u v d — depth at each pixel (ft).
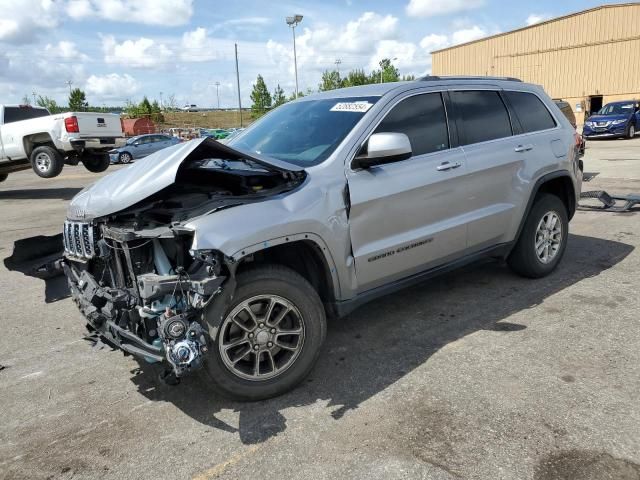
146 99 241.96
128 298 9.90
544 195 16.49
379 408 10.15
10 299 17.75
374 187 11.82
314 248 10.92
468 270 18.06
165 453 9.18
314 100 14.69
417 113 13.37
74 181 55.88
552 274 17.33
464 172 13.69
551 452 8.64
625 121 76.38
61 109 222.28
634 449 8.64
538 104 16.83
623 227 23.34
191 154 10.78
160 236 9.59
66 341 14.15
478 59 144.97
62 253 12.91
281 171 10.77
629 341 12.38
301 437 9.39
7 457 9.28
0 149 45.78
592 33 120.26
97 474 8.74
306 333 10.77
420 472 8.33
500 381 10.87
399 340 13.05
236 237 9.52
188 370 9.00
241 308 10.05
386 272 12.42
